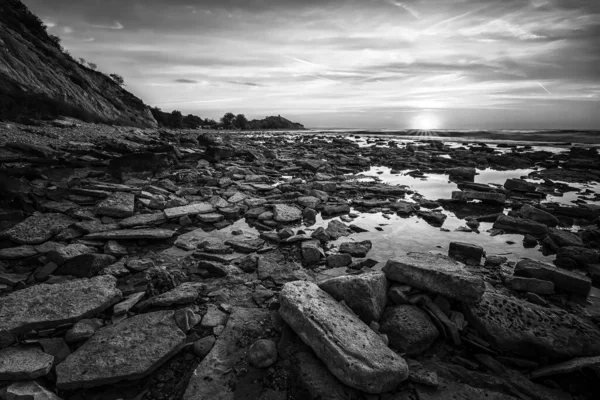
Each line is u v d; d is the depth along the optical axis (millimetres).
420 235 6336
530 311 3500
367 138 36594
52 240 5305
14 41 25703
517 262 5133
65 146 12516
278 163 14680
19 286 4016
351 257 5078
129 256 5082
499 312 3445
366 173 14055
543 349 3092
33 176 7961
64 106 25141
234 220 7035
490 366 2996
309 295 3434
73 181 8070
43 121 19578
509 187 10516
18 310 3291
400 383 2744
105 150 12727
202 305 3844
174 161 12258
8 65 23047
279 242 5750
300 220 7086
